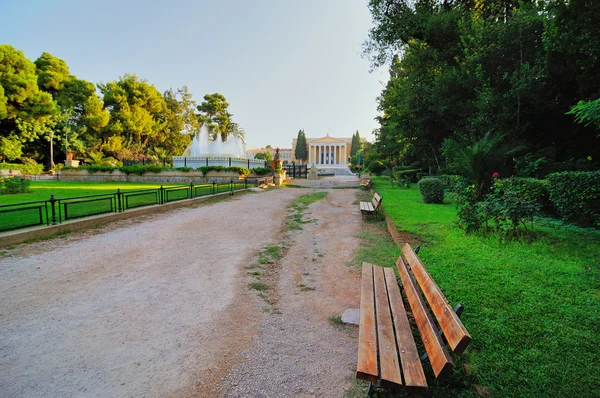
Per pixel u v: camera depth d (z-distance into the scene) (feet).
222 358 9.32
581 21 26.53
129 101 157.38
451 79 43.93
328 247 22.16
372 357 7.09
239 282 15.71
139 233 25.71
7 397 7.58
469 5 49.85
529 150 36.76
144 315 12.04
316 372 8.67
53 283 15.10
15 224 25.63
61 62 141.08
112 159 134.31
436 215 30.45
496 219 21.58
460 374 8.07
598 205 21.89
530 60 37.83
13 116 109.60
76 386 8.04
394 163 108.78
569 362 8.30
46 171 123.95
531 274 14.48
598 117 20.84
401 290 13.73
